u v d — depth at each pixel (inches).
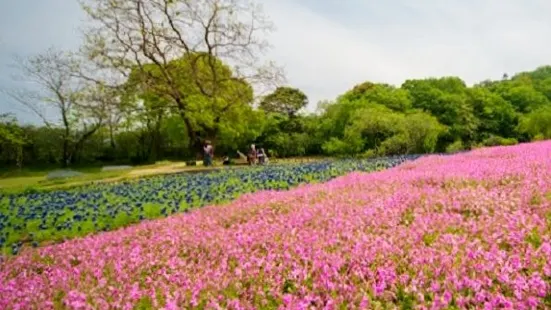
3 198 716.7
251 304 178.4
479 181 388.5
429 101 2041.1
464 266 180.5
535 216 237.9
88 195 645.3
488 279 166.1
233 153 2213.3
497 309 149.7
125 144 2311.8
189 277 212.5
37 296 203.8
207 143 1440.7
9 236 388.2
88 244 319.3
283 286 193.3
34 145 2091.5
